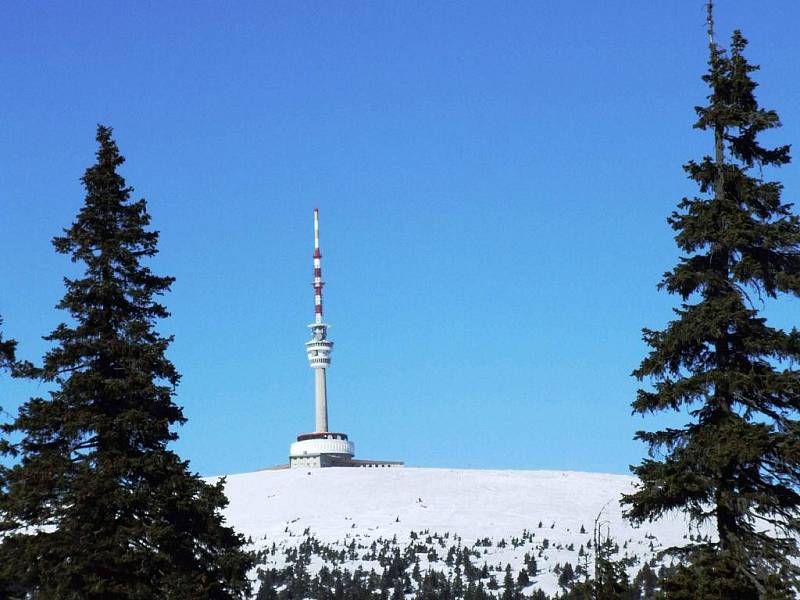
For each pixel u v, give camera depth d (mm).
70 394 44375
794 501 35438
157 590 43562
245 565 45625
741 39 37938
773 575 34812
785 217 36312
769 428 34500
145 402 45531
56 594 41719
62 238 46750
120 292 46281
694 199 37031
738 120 36812
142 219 47719
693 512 36750
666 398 35500
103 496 42469
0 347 43188
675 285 36750
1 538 44156
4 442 43781
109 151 48125
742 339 36156
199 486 44812
